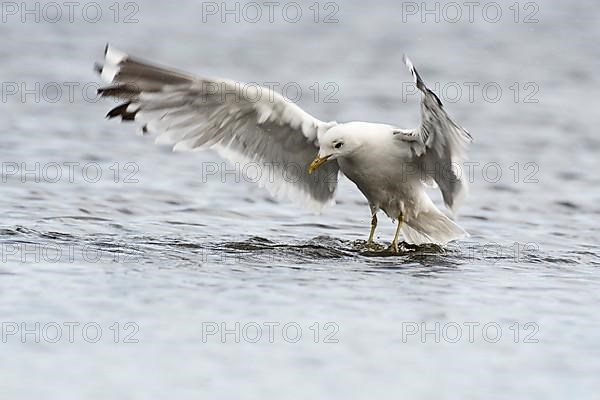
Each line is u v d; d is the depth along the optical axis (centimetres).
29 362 1030
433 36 3816
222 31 3812
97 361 1039
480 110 2788
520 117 2709
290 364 1048
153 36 3650
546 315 1216
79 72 2997
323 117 2653
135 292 1241
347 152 1473
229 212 1753
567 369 1055
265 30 3872
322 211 1603
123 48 3403
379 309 1219
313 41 3706
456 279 1361
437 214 1519
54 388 978
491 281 1357
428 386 1007
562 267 1454
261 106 1471
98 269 1331
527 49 3609
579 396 991
